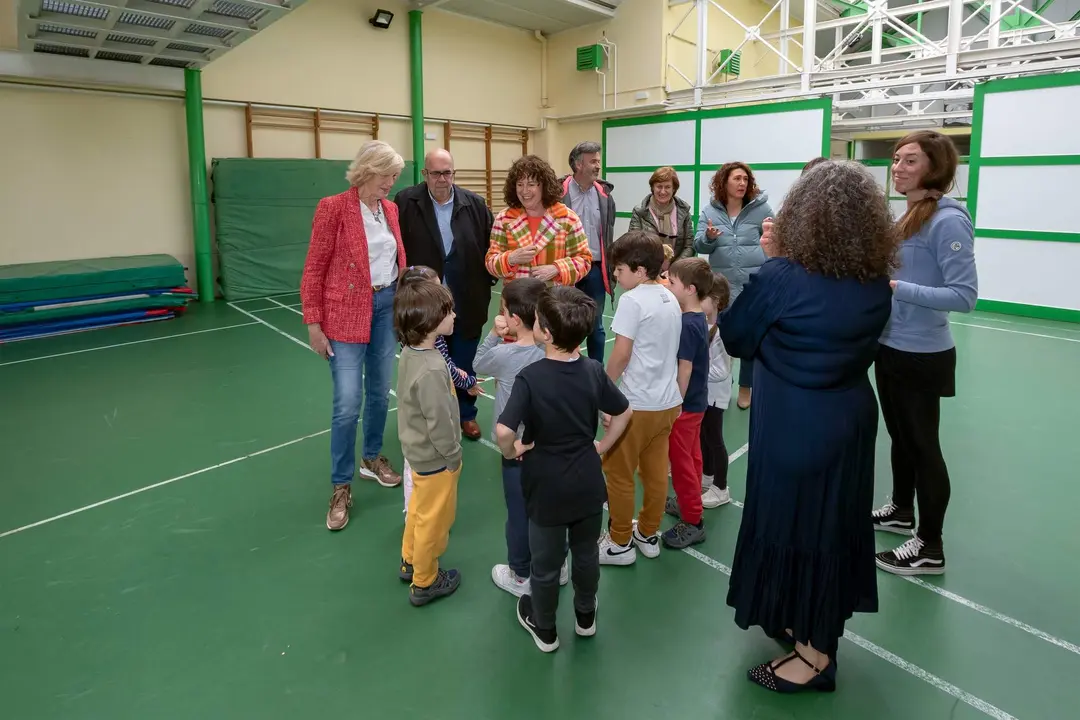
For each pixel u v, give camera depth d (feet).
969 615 7.07
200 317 22.89
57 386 15.11
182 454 11.43
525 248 9.66
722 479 9.61
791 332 5.38
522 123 37.14
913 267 7.30
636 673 6.27
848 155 43.65
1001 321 21.88
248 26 19.54
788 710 5.79
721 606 7.29
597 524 6.28
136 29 19.01
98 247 23.97
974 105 22.88
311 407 13.82
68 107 22.75
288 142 28.12
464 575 7.93
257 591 7.57
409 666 6.37
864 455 5.52
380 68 30.25
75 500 9.75
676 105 32.55
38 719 5.67
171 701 5.91
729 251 12.53
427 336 6.80
